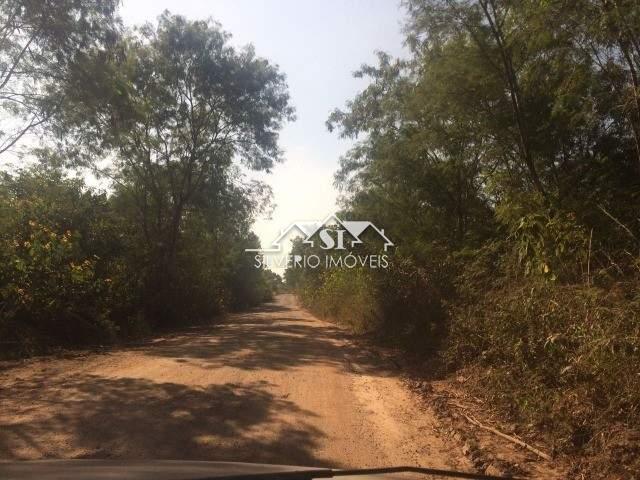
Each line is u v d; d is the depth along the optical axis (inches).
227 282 1774.1
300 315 1476.4
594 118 399.2
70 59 532.4
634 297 269.6
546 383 267.4
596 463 201.0
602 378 230.8
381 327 649.6
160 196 1000.9
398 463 207.2
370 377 393.1
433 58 491.8
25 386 330.0
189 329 874.8
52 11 500.7
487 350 340.2
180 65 949.2
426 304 509.4
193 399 296.4
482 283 421.4
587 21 331.9
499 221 515.5
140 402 286.8
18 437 223.6
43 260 535.2
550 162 483.2
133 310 807.7
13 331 514.0
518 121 443.2
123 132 708.0
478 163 568.1
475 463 209.0
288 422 259.1
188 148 988.6
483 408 298.8
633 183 431.2
